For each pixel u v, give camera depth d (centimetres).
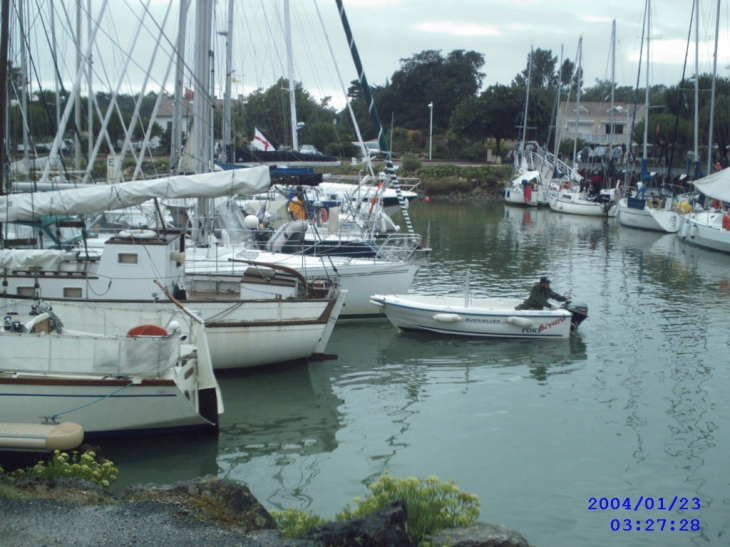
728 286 2691
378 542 717
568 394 1479
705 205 4291
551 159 6938
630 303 2362
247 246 2159
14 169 1669
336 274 1847
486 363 1677
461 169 6856
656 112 7588
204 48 1941
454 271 2953
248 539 740
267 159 2450
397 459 1170
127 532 748
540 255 3438
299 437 1252
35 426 1046
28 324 1184
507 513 1008
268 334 1509
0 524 757
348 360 1680
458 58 9531
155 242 1488
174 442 1202
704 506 1041
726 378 1586
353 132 6950
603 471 1139
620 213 4662
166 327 1245
